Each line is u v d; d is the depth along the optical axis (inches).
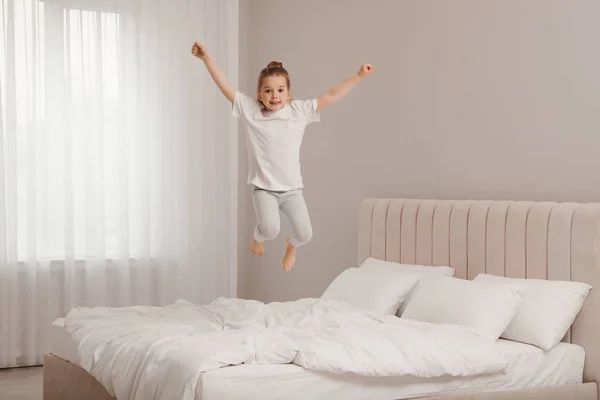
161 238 224.2
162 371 116.8
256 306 164.9
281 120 141.5
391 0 197.2
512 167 164.9
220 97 232.4
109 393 129.0
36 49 206.5
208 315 156.5
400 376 123.6
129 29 218.2
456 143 178.7
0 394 180.2
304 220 145.4
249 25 252.5
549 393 134.2
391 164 197.5
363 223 195.0
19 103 205.6
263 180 142.9
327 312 155.9
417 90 189.6
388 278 167.8
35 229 207.5
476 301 143.6
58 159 211.2
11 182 204.4
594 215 139.2
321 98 143.3
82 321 151.7
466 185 176.1
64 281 212.5
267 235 143.0
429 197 186.1
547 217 147.3
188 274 228.2
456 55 178.9
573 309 138.9
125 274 217.9
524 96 162.2
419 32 189.2
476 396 128.1
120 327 141.3
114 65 216.7
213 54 231.1
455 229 167.3
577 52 151.0
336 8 215.8
